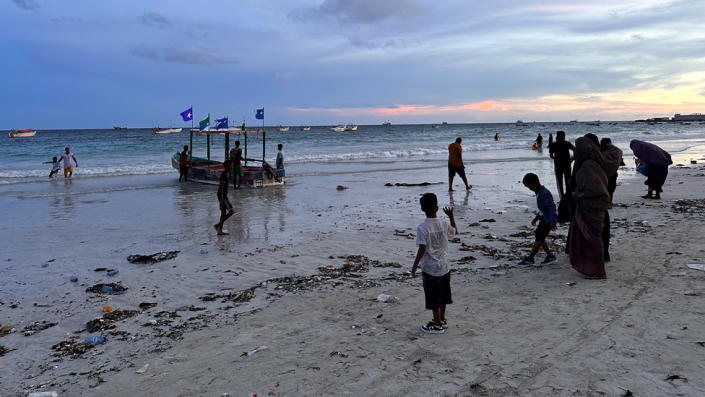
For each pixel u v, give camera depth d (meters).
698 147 43.12
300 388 3.93
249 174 19.23
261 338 5.11
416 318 5.48
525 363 4.18
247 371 4.31
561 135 11.66
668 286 6.05
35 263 8.64
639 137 66.56
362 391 3.83
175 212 13.78
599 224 6.54
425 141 66.44
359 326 5.32
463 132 113.94
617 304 5.52
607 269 6.98
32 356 4.97
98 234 10.95
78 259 8.88
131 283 7.40
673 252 7.70
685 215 11.05
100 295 6.89
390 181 21.17
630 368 3.97
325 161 33.56
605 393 3.60
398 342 4.80
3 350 5.13
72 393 4.12
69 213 13.69
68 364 4.74
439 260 4.92
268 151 44.72
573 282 6.51
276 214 13.22
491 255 8.32
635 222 10.41
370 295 6.45
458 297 6.16
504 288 6.44
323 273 7.67
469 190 17.16
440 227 4.97
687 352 4.19
